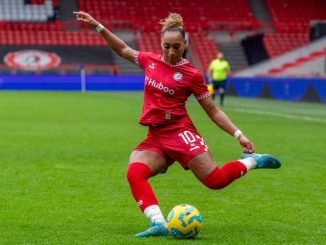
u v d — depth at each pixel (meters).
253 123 49.78
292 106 72.25
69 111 61.41
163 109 15.59
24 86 109.62
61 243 14.48
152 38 117.50
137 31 118.00
